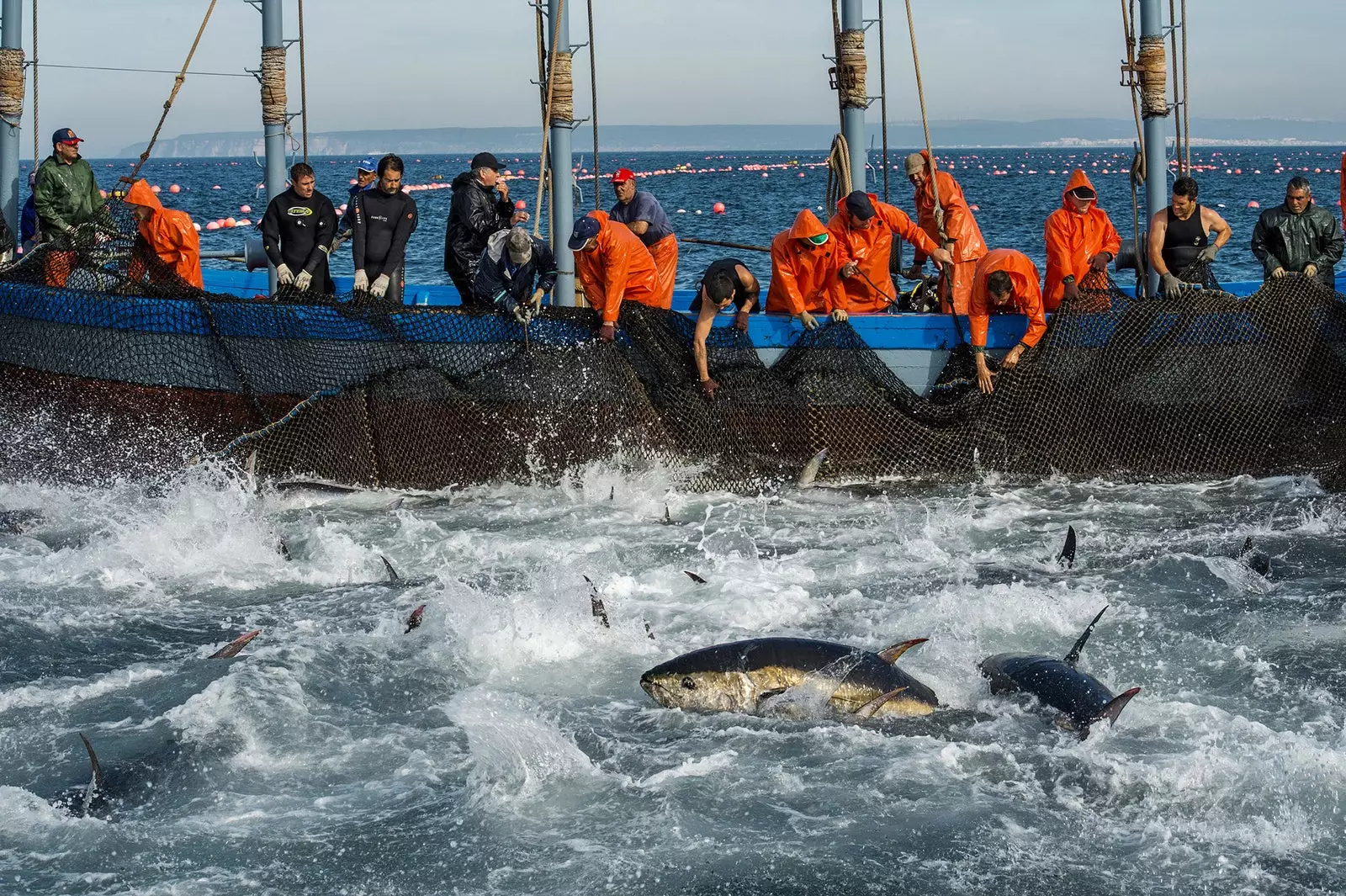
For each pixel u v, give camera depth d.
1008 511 11.38
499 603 8.52
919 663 7.47
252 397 12.41
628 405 12.25
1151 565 9.51
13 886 5.34
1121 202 61.66
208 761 6.45
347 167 145.00
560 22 12.86
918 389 12.58
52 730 6.81
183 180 113.94
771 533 10.75
